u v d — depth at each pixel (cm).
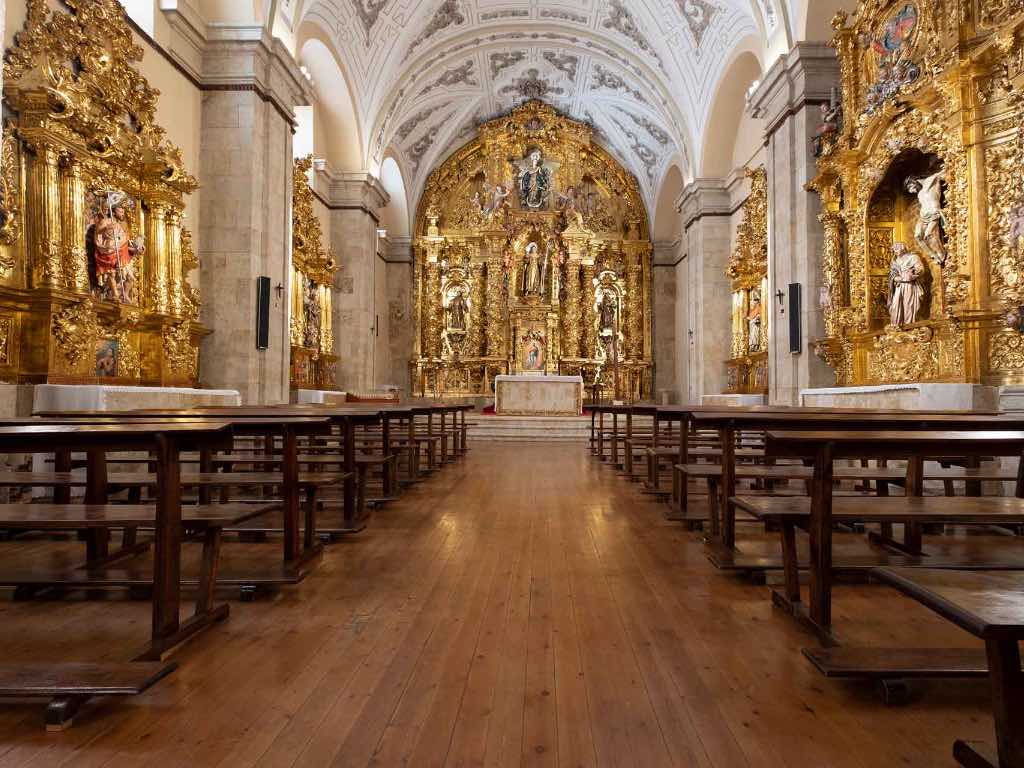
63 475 513
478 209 2677
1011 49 880
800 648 329
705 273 2041
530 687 286
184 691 281
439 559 499
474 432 1683
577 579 447
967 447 316
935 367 1012
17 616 375
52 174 820
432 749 237
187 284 1128
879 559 400
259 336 1220
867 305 1151
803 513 365
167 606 322
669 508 699
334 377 1989
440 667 306
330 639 340
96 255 924
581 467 1095
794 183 1305
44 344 816
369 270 2089
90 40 887
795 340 1287
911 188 1085
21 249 802
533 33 2052
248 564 466
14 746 239
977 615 176
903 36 1055
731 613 380
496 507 715
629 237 2691
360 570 468
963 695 280
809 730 252
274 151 1285
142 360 1049
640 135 2488
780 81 1325
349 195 2030
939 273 1026
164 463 319
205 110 1215
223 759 230
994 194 917
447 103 2406
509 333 2591
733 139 1969
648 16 1830
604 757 233
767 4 1378
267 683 289
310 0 1430
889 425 454
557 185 2666
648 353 2662
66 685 263
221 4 1212
